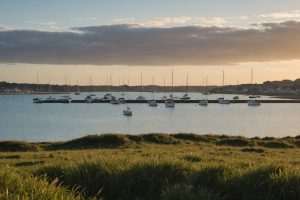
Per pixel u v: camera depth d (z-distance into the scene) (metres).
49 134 102.94
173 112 180.00
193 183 11.33
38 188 8.58
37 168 12.91
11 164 20.94
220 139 46.38
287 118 152.88
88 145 39.38
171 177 11.79
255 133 107.50
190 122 136.75
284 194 10.73
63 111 188.00
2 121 140.75
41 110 195.00
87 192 10.86
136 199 10.88
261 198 10.71
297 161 22.27
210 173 11.74
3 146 37.09
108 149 36.19
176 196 10.27
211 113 174.88
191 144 43.00
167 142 43.41
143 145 40.38
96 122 136.88
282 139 47.44
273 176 11.16
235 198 11.02
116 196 11.01
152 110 190.88
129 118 151.25
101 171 11.42
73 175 11.49
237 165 13.60
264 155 29.78
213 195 10.41
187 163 13.06
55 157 25.50
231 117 155.88
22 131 110.50
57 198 8.41
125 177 11.33
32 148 37.72
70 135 100.88
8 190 8.41
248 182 11.09
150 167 11.97
